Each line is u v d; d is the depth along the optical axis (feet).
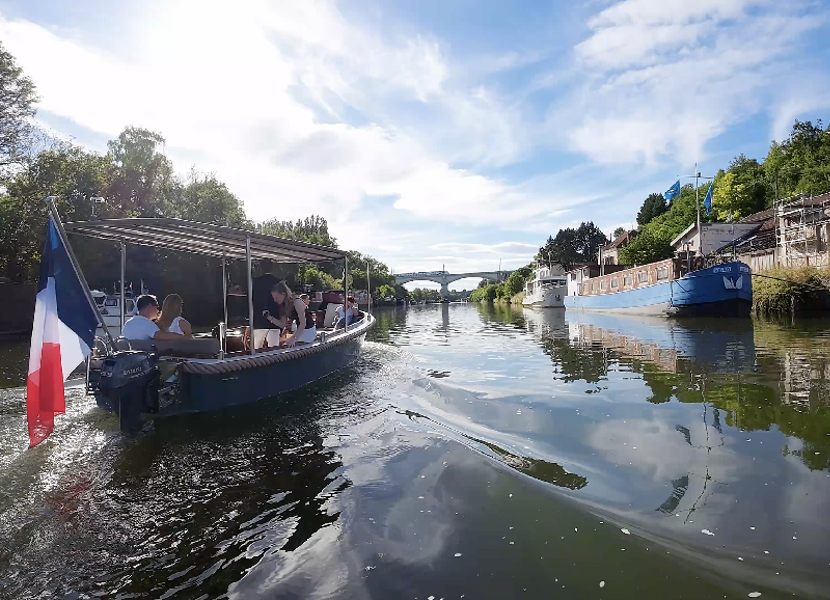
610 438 15.21
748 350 32.73
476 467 13.20
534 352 36.94
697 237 108.88
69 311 14.43
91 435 16.03
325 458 14.39
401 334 59.98
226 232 19.85
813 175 131.95
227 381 18.75
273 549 9.70
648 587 8.13
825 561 8.51
